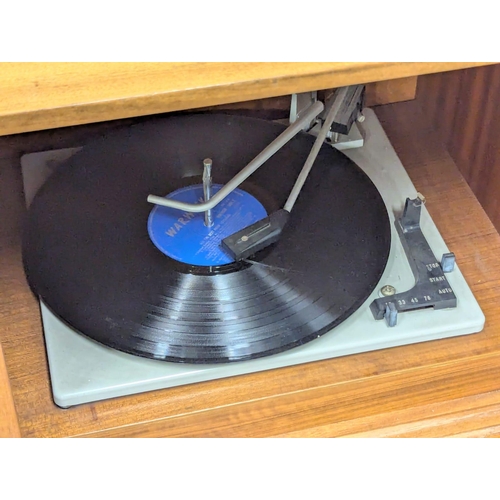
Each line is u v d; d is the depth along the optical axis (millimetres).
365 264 634
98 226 668
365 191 695
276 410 579
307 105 748
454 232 702
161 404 576
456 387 602
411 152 795
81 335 597
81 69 495
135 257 642
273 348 579
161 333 587
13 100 472
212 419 573
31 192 735
